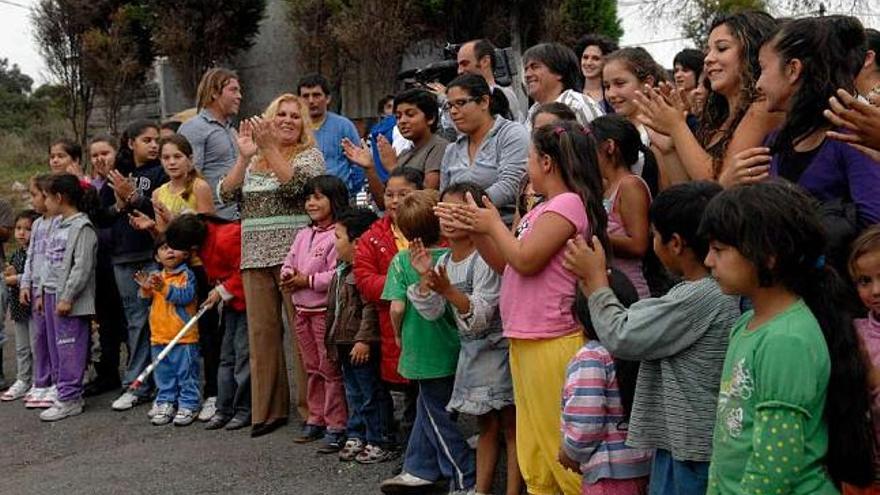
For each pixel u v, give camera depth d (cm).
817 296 227
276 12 1972
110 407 638
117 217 630
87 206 659
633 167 387
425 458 425
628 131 367
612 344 275
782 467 215
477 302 380
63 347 625
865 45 293
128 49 1930
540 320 342
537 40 1803
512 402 385
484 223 344
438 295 396
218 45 1914
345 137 625
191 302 591
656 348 269
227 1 1898
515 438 393
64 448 558
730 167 299
